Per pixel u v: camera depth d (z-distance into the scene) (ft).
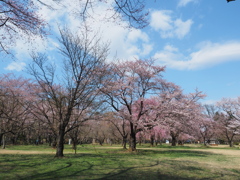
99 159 44.80
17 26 21.48
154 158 50.90
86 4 18.21
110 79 62.23
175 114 71.82
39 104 68.13
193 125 86.94
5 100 61.36
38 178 24.00
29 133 128.98
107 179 24.03
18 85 77.15
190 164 40.14
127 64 74.08
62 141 50.42
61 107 53.11
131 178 24.81
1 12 19.93
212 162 44.83
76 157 49.21
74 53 51.29
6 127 64.39
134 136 75.25
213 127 144.46
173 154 65.41
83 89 51.29
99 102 58.75
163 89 76.95
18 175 25.71
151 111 78.89
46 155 55.11
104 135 147.74
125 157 51.67
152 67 75.36
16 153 61.72
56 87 66.23
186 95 87.40
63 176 25.26
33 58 51.37
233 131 139.64
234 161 47.47
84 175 26.12
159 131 114.73
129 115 72.02
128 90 71.67
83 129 92.79
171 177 26.07
